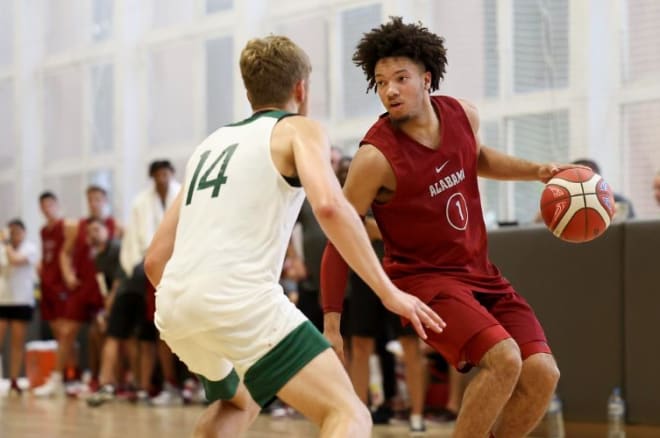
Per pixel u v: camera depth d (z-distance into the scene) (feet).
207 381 18.13
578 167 22.09
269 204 16.55
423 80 20.88
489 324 19.90
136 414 46.93
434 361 43.19
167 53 72.74
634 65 46.42
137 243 53.11
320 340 16.30
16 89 83.76
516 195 48.34
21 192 82.99
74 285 60.29
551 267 35.53
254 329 16.06
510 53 50.42
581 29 47.65
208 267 16.26
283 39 18.13
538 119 49.32
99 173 77.56
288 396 16.06
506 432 20.95
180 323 16.47
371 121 58.39
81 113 79.20
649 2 45.96
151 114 74.02
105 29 77.56
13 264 63.57
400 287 21.08
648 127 45.70
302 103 18.22
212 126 69.31
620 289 33.65
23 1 83.30
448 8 53.31
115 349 53.52
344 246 15.51
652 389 32.58
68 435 37.01
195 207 17.03
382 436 36.19
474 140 21.67
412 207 20.81
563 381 35.12
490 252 37.47
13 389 63.98
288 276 49.52
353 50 59.62
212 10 69.77
